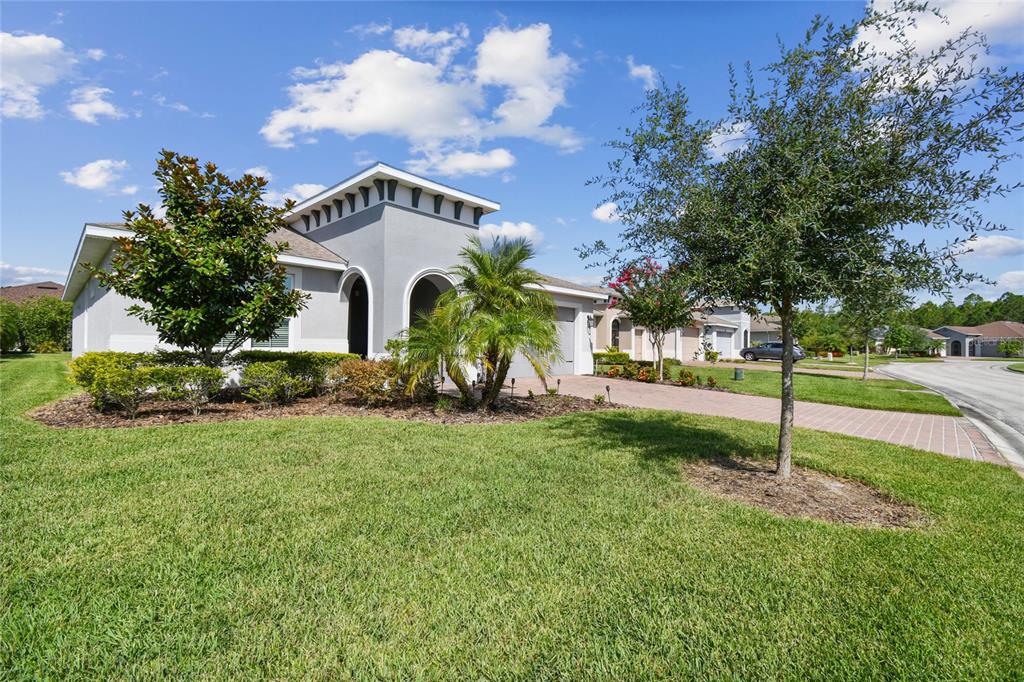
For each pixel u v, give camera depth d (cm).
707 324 3494
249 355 1108
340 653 242
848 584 315
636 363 2006
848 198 434
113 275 894
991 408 1299
